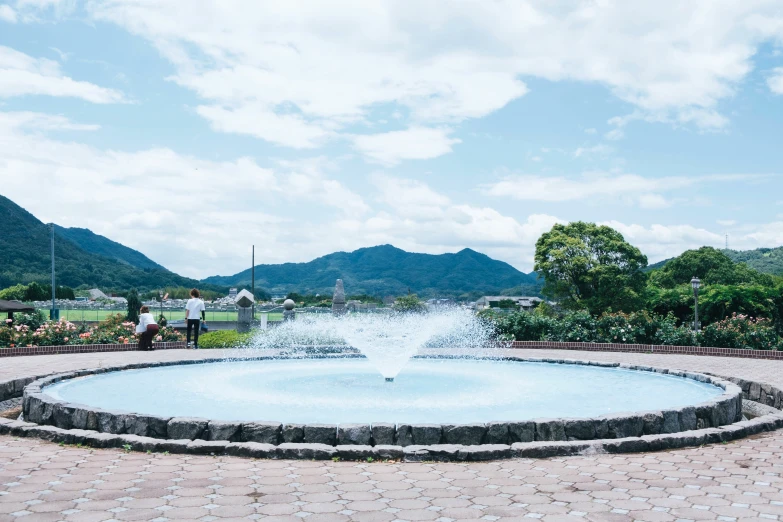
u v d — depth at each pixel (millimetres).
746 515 4242
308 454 5863
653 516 4227
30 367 13062
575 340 19047
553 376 12148
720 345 17656
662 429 6973
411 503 4527
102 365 12836
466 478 5219
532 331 19594
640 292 36125
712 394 9906
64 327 18016
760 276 49562
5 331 16969
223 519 4145
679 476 5258
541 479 5180
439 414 8055
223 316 49594
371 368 13508
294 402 8844
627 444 6164
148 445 6148
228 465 5625
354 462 5766
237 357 15359
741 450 6254
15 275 97938
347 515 4254
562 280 37094
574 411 8391
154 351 16984
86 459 5832
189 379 11438
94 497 4617
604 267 35281
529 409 8484
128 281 116375
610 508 4398
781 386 10258
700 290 31625
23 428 6895
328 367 13688
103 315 48656
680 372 11781
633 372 12812
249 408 8414
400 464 5695
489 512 4324
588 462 5758
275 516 4219
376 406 8555
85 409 7141
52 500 4539
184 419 6621
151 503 4480
